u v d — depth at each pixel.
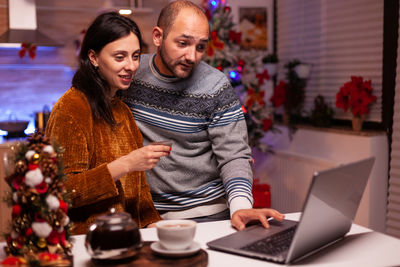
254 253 1.13
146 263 1.05
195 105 1.79
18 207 1.06
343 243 1.27
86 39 1.56
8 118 4.31
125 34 1.51
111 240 1.04
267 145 3.89
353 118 3.36
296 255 1.09
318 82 3.94
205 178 1.84
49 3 4.32
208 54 3.36
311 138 3.76
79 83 1.54
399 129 3.08
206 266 1.08
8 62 4.29
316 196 1.04
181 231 1.07
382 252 1.20
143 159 1.43
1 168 2.52
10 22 4.12
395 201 3.13
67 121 1.45
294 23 4.21
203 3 3.60
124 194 1.60
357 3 3.49
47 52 4.38
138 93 1.81
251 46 4.46
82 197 1.41
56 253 1.08
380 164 3.21
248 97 3.65
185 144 1.82
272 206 4.24
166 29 1.68
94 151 1.54
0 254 1.17
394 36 3.18
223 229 1.40
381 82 3.30
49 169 1.07
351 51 3.56
